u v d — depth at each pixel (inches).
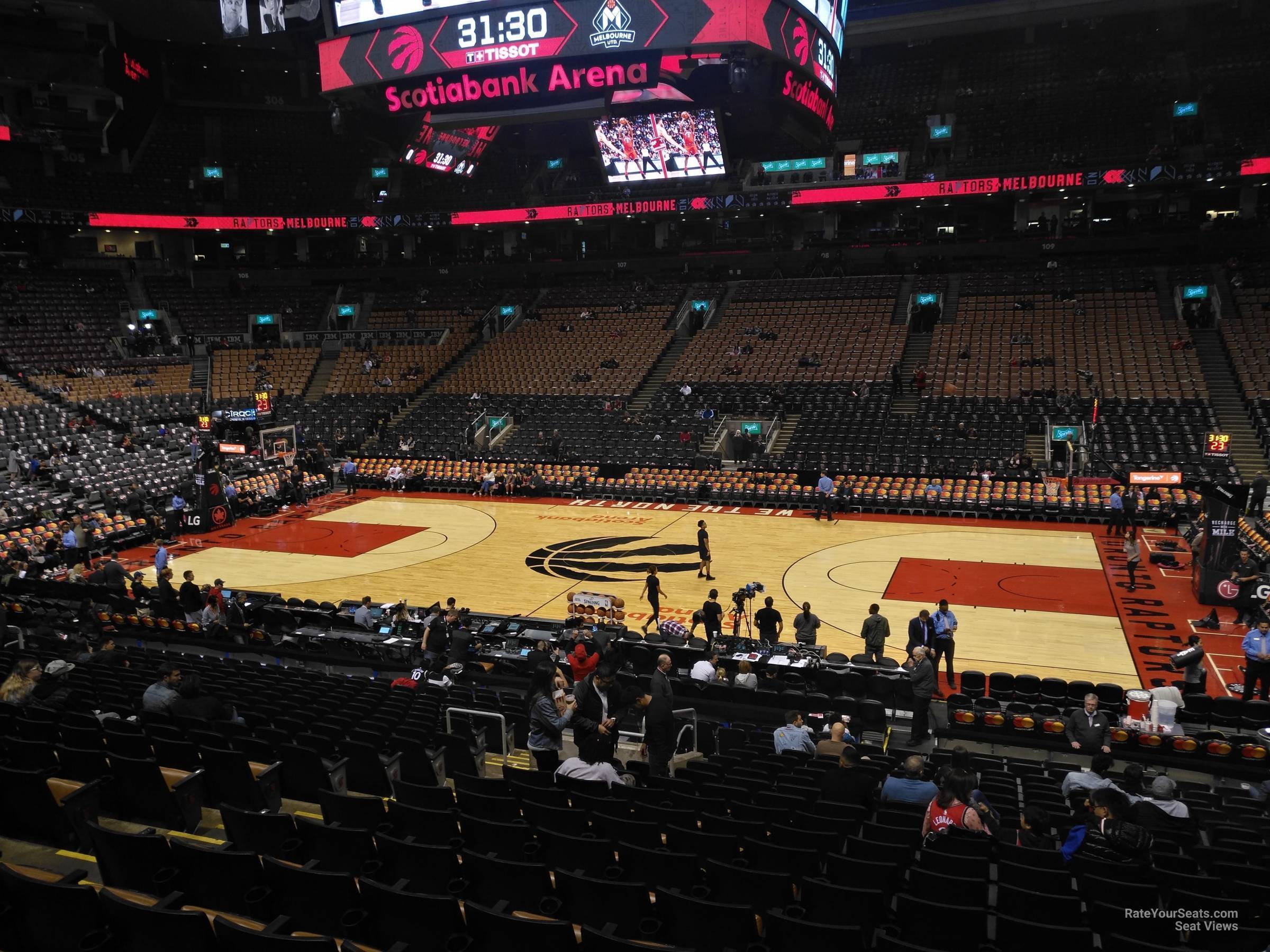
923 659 503.8
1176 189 1643.7
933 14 1908.2
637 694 401.7
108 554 1008.2
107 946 194.9
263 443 1333.7
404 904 203.9
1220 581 764.6
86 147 1939.0
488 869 234.8
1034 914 230.5
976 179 1628.9
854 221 1919.3
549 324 1808.6
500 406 1588.3
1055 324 1478.8
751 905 237.9
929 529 1091.3
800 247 1875.0
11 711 388.5
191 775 315.6
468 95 981.2
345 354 1820.9
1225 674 623.2
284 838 261.0
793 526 1120.8
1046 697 532.1
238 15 1247.5
